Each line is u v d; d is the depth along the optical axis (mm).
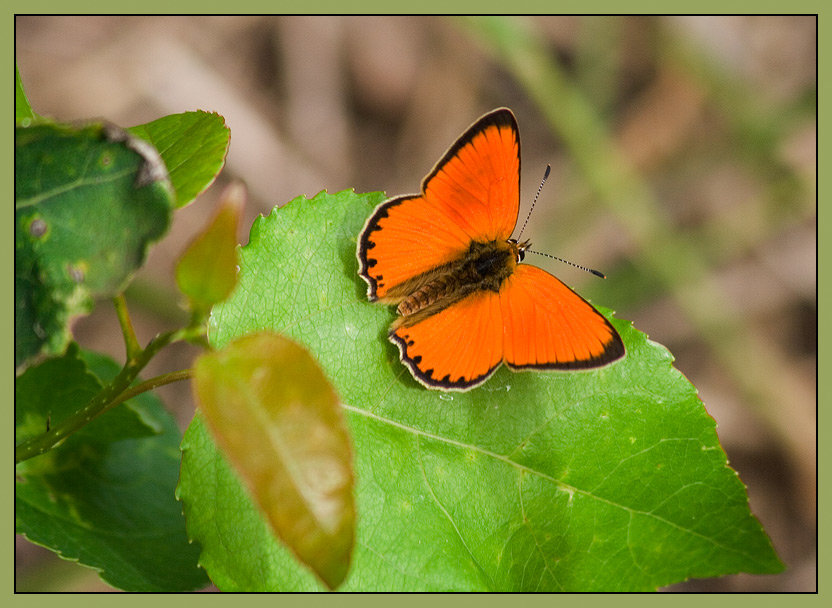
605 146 678
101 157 522
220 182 701
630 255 725
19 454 527
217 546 532
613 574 542
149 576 543
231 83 729
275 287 540
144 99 699
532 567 541
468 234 555
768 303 735
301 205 542
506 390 545
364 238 544
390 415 542
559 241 726
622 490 543
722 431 697
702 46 742
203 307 517
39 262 522
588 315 543
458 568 538
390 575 536
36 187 522
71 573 589
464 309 547
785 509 674
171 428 558
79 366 542
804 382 711
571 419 544
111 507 548
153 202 522
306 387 514
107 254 522
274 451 512
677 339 722
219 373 514
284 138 735
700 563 542
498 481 542
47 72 678
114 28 703
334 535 511
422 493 540
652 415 544
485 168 555
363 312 543
